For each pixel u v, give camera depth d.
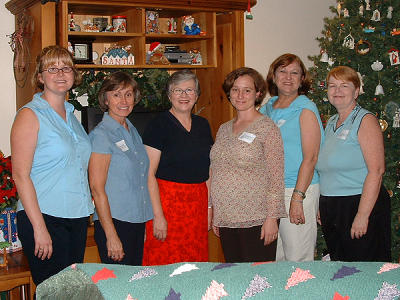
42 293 1.12
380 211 2.74
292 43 4.80
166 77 3.59
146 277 1.12
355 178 2.71
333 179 2.76
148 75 3.56
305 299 1.03
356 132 2.67
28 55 3.22
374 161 2.63
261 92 2.63
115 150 2.46
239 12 3.54
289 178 2.82
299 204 2.73
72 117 2.38
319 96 3.92
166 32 3.99
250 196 2.55
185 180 2.71
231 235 2.62
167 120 2.69
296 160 2.80
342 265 1.12
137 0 3.18
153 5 3.26
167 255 2.74
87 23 3.36
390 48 3.80
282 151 2.56
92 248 3.17
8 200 2.94
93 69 3.45
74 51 3.31
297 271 1.09
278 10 4.70
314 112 2.75
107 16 3.69
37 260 2.28
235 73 2.61
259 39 4.63
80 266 1.17
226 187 2.57
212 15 3.61
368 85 3.88
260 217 2.55
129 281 1.11
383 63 3.88
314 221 2.86
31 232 2.25
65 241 2.30
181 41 3.87
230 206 2.57
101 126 2.48
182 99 2.65
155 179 2.68
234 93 2.59
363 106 3.92
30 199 2.17
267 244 2.57
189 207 2.72
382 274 1.07
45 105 2.24
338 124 2.81
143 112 3.54
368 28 3.86
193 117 2.79
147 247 2.80
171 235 2.72
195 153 2.70
